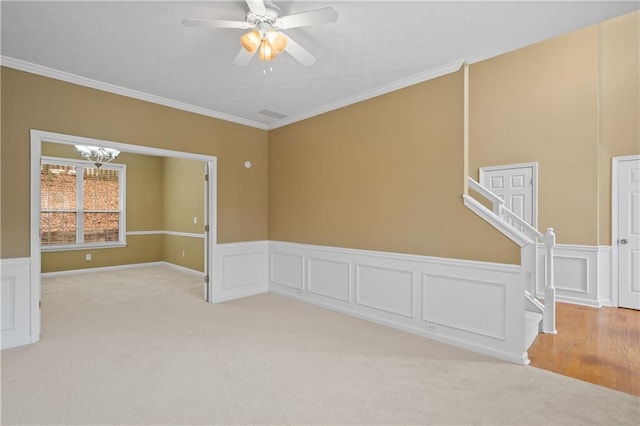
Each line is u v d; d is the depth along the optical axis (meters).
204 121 4.30
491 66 4.86
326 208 4.18
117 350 2.85
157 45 2.66
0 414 1.93
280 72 3.17
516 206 4.66
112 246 6.75
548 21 2.29
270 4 2.04
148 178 7.32
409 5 2.12
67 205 6.32
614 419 1.92
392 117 3.49
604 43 4.27
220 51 2.76
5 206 2.89
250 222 4.84
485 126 4.91
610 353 2.83
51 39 2.57
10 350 2.83
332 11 1.84
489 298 2.80
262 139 5.02
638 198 4.10
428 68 3.09
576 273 4.33
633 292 4.13
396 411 2.00
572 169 4.31
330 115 4.13
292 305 4.29
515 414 1.97
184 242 6.76
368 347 2.95
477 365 2.61
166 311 4.00
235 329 3.39
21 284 2.96
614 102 4.22
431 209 3.18
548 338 3.17
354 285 3.84
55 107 3.15
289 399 2.12
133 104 3.67
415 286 3.28
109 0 2.08
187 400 2.10
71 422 1.87
